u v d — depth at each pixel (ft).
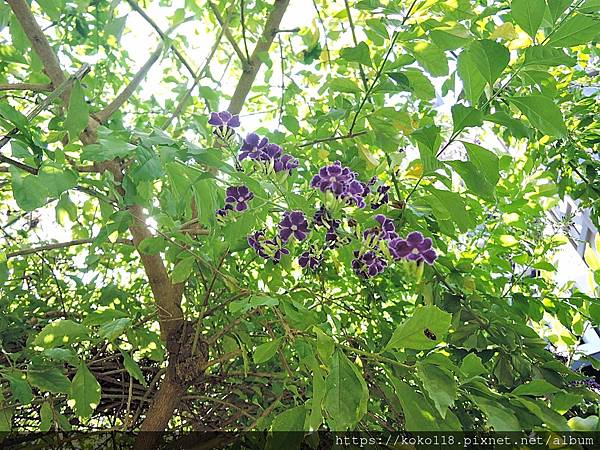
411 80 3.74
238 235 3.49
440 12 3.74
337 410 2.34
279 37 6.20
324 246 3.95
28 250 4.80
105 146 2.98
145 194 3.82
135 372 3.83
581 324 4.42
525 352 3.61
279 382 4.60
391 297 5.18
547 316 5.52
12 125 3.14
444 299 3.80
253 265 5.31
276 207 3.83
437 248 4.24
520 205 5.00
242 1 5.38
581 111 5.28
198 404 5.07
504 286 4.73
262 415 3.79
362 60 3.54
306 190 4.62
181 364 4.25
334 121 4.79
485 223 5.25
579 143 5.34
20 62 4.67
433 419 2.35
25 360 4.63
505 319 3.73
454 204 3.35
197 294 4.98
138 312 5.03
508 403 2.60
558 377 3.37
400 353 2.85
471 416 3.45
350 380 2.43
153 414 4.33
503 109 4.32
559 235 5.31
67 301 5.98
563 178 5.36
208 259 4.19
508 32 3.50
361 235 3.61
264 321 4.09
